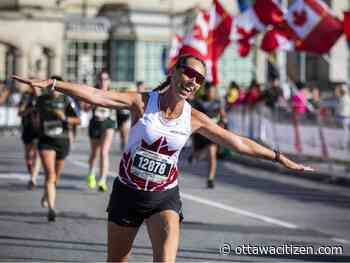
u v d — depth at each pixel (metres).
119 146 77.94
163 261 15.23
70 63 123.00
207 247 26.23
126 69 122.81
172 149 15.59
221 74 126.06
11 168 51.97
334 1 111.25
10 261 22.94
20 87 104.94
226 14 63.38
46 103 30.08
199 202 38.06
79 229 28.97
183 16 122.62
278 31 59.75
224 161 65.75
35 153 40.62
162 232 15.48
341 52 114.88
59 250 24.91
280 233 29.42
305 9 55.88
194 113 15.76
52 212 30.42
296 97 59.12
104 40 123.00
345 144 50.19
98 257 23.94
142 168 15.58
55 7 120.44
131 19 121.81
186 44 61.41
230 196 40.91
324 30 55.62
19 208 33.97
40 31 119.81
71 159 60.16
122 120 58.81
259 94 66.25
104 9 126.25
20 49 119.06
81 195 38.88
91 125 39.34
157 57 123.44
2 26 118.69
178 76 15.12
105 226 29.80
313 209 36.59
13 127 94.25
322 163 53.44
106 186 40.22
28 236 27.31
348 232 29.95
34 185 40.75
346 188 47.03
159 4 128.00
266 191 43.97
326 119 53.16
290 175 55.34
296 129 58.12
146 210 15.67
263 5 61.62
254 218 33.12
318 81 114.62
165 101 15.50
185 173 53.53
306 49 56.44
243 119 69.31
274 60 77.94
